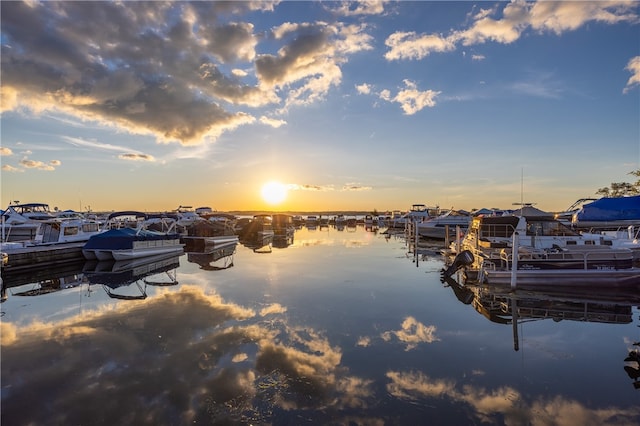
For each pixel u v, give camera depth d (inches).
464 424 218.1
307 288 608.7
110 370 291.1
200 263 935.7
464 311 469.4
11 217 1120.8
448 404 240.4
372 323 414.3
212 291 587.5
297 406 236.8
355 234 2257.6
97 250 890.7
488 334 380.5
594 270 587.5
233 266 873.5
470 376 281.6
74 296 560.7
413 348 338.3
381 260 984.3
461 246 920.3
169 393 253.9
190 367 295.3
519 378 279.1
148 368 293.7
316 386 263.1
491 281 607.5
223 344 345.7
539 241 700.7
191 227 1309.1
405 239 1781.5
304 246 1417.3
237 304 499.8
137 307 486.0
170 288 616.7
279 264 906.1
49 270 823.7
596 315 458.3
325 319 428.1
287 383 267.1
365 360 309.4
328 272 777.6
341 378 275.9
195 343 348.8
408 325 408.5
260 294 563.2
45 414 229.5
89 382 270.7
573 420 223.8
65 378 277.6
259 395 249.9
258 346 340.5
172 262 957.2
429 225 1628.9
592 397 251.8
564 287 586.6
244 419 222.1
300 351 328.8
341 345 344.2
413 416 225.6
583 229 1021.8
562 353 330.6
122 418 224.7
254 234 1700.3
